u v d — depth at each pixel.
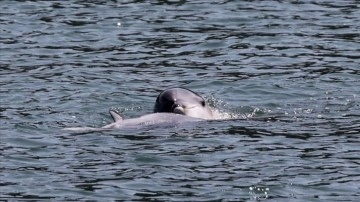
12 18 93.50
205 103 63.97
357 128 60.94
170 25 91.44
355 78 74.62
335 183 51.28
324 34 87.75
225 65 79.19
